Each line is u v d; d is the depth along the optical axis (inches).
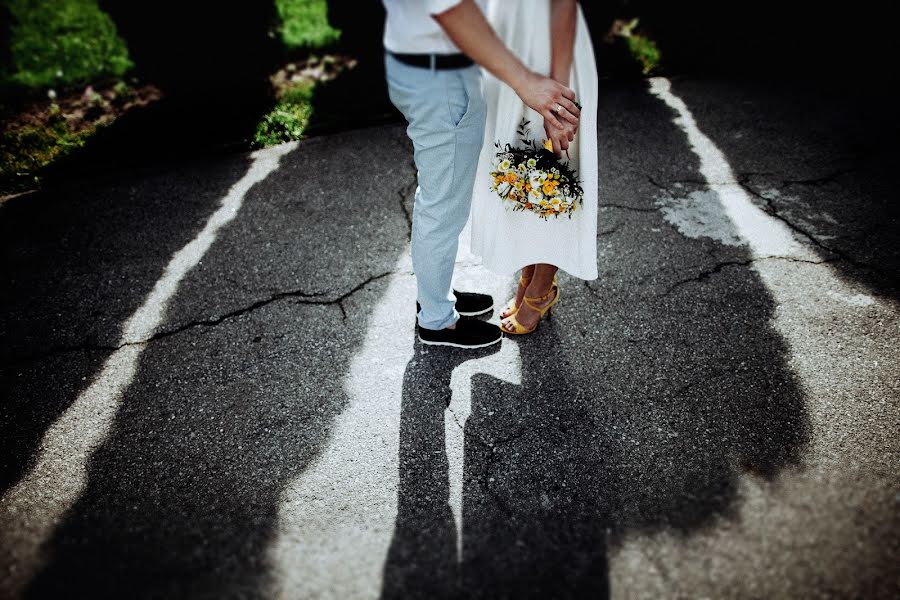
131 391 84.3
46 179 130.4
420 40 54.8
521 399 80.4
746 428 74.5
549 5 57.1
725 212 111.0
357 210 118.5
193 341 91.8
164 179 129.9
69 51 177.9
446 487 70.4
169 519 68.2
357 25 169.6
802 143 129.0
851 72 155.5
